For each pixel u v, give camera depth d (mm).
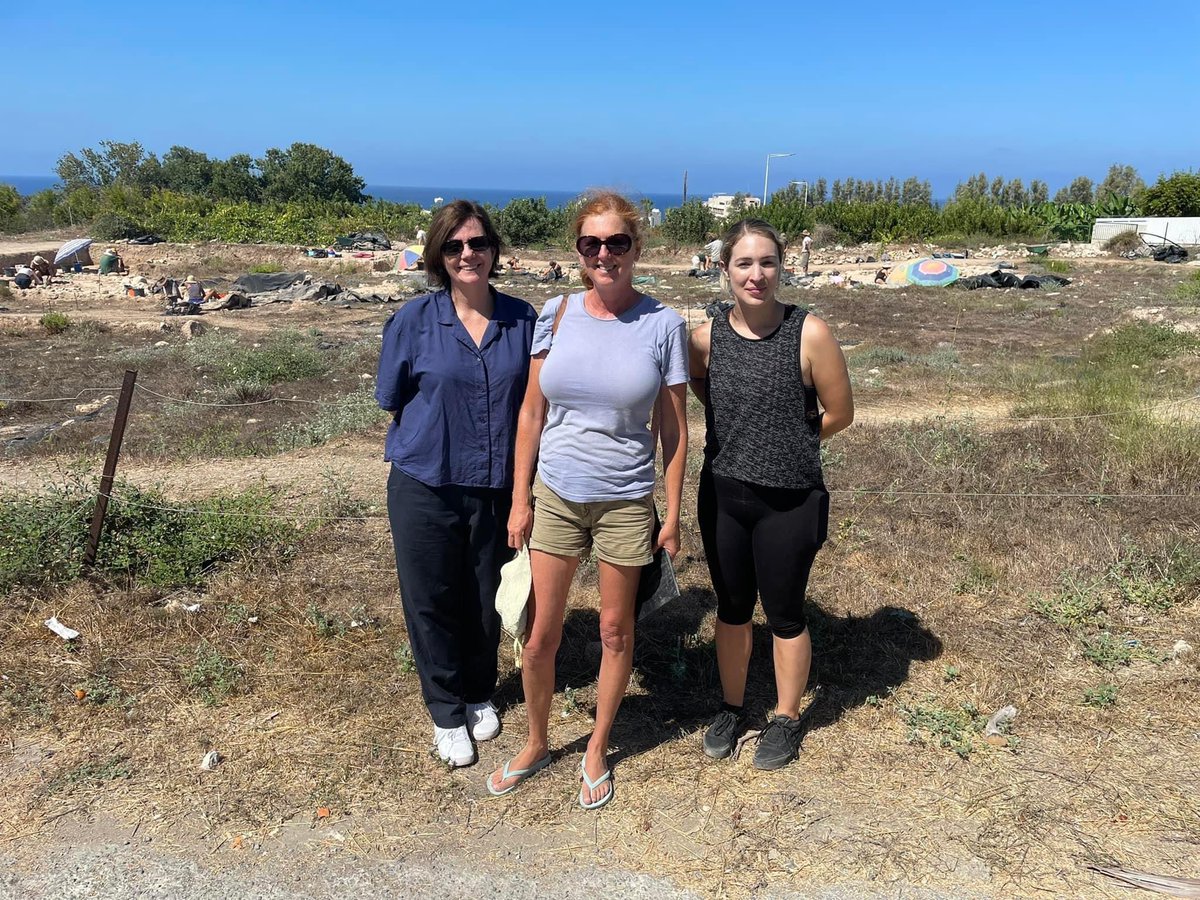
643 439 2631
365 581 4477
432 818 2781
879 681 3480
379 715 3326
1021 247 35281
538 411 2748
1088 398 7934
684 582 4492
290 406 10102
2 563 4254
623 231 2422
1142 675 3428
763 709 3350
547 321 2674
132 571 4523
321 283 24000
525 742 3203
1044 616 3926
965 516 5176
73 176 69938
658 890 2482
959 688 3410
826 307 19516
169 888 2518
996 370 10766
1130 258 31781
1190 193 38969
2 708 3352
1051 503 5391
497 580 3146
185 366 13133
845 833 2664
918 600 4145
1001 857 2543
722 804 2816
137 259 33312
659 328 2543
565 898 2461
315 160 63062
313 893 2492
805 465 2713
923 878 2484
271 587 4355
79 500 4879
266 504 5410
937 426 7398
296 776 2975
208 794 2891
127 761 3057
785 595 2846
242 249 34344
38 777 2977
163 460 7449
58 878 2551
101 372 12828
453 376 2877
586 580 4488
